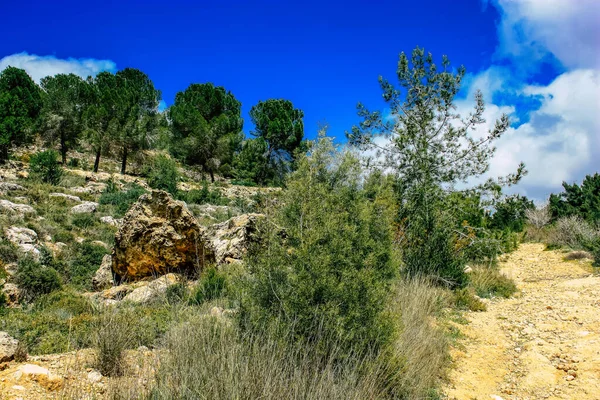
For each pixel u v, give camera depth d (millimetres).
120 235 10508
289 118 49125
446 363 5902
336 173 5473
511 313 8680
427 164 11477
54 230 16062
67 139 39531
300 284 4438
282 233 5074
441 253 10328
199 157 48625
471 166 11672
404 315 6172
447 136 11836
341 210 5270
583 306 8305
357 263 4926
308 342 4172
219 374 3398
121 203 23391
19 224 15164
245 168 47125
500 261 15078
